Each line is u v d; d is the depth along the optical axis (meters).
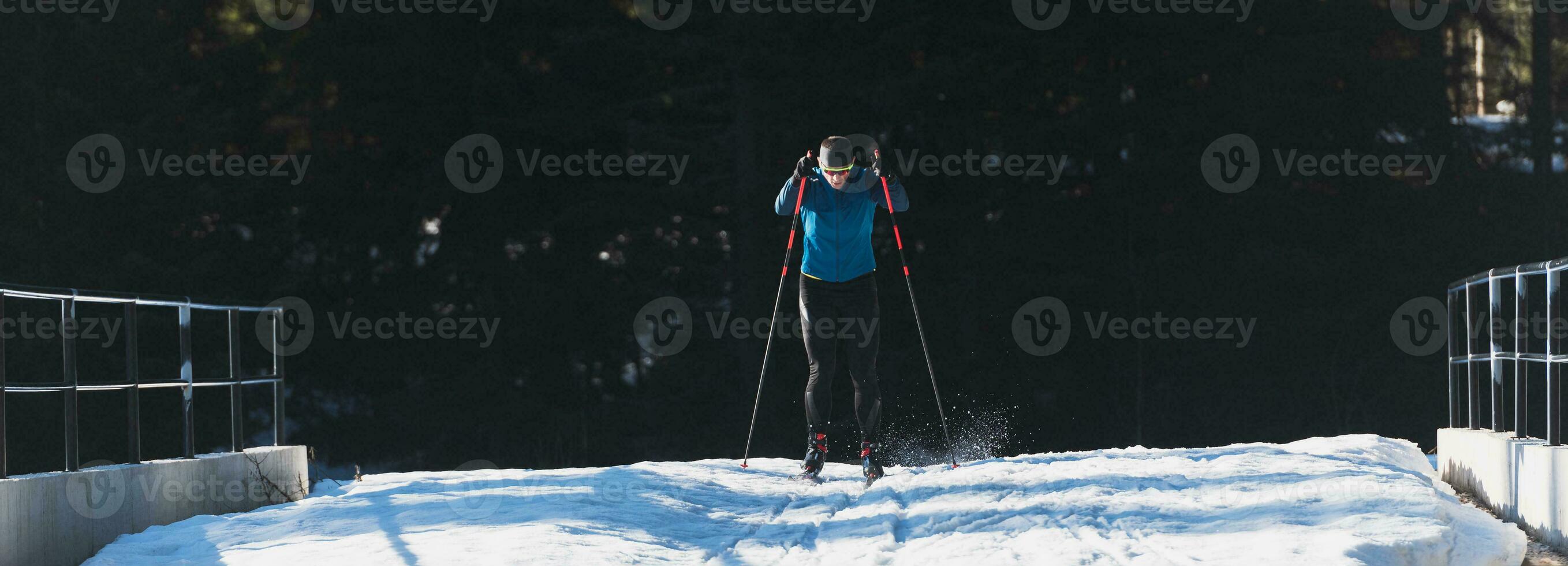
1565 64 34.59
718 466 11.05
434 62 27.11
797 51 26.67
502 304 27.95
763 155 26.84
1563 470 6.86
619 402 28.58
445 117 27.44
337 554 6.42
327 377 28.16
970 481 8.95
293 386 28.23
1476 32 33.03
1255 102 27.34
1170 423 29.45
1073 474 9.06
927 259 28.58
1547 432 7.49
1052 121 27.61
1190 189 28.41
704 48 25.94
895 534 6.98
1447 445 10.00
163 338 25.55
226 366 26.77
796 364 27.31
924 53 27.22
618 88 27.41
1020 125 27.69
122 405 25.39
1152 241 29.30
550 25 27.31
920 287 28.58
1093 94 27.83
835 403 27.56
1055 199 28.44
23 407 23.97
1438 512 6.48
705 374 28.19
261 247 27.52
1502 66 35.41
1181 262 28.39
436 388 27.70
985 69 26.61
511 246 28.69
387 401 27.64
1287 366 29.19
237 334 10.17
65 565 7.25
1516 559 6.63
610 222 27.22
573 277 27.69
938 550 6.31
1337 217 28.98
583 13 26.89
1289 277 27.95
